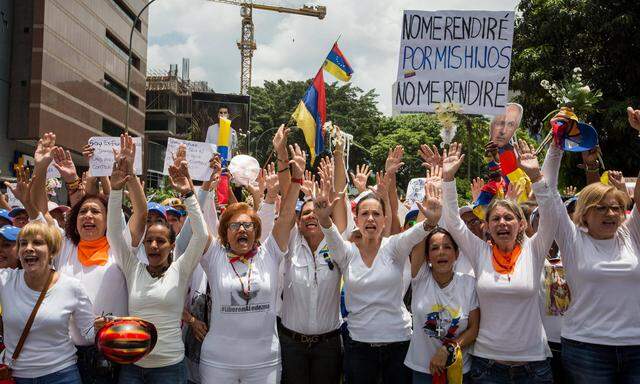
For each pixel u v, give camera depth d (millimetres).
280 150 5035
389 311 4656
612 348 4027
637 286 4062
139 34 56938
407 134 52719
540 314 4477
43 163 5000
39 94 37594
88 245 4586
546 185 4254
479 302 4348
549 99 16812
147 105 72250
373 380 4660
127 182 4535
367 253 4793
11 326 4055
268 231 5242
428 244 4535
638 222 4219
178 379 4340
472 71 5145
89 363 4266
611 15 15953
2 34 36844
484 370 4234
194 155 5430
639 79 16219
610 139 16156
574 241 4242
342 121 57281
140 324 3990
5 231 4926
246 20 84438
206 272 4656
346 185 5613
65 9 40906
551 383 4191
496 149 5332
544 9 17078
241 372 4391
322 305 4840
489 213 4383
